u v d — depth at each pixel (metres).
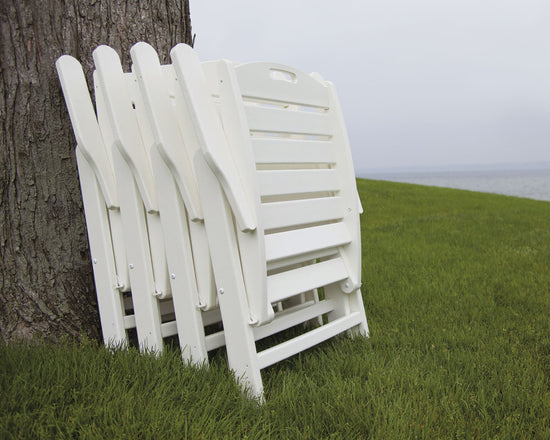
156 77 2.03
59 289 2.58
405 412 1.85
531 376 2.22
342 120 2.66
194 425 1.68
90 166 2.36
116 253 2.40
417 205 13.10
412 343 2.68
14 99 2.45
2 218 2.49
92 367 2.00
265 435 1.71
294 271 2.34
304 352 2.64
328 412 1.86
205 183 2.01
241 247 2.03
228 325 2.08
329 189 2.60
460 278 4.14
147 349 2.25
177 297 2.19
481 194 18.03
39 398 1.75
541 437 1.75
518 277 4.14
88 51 2.62
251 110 2.17
